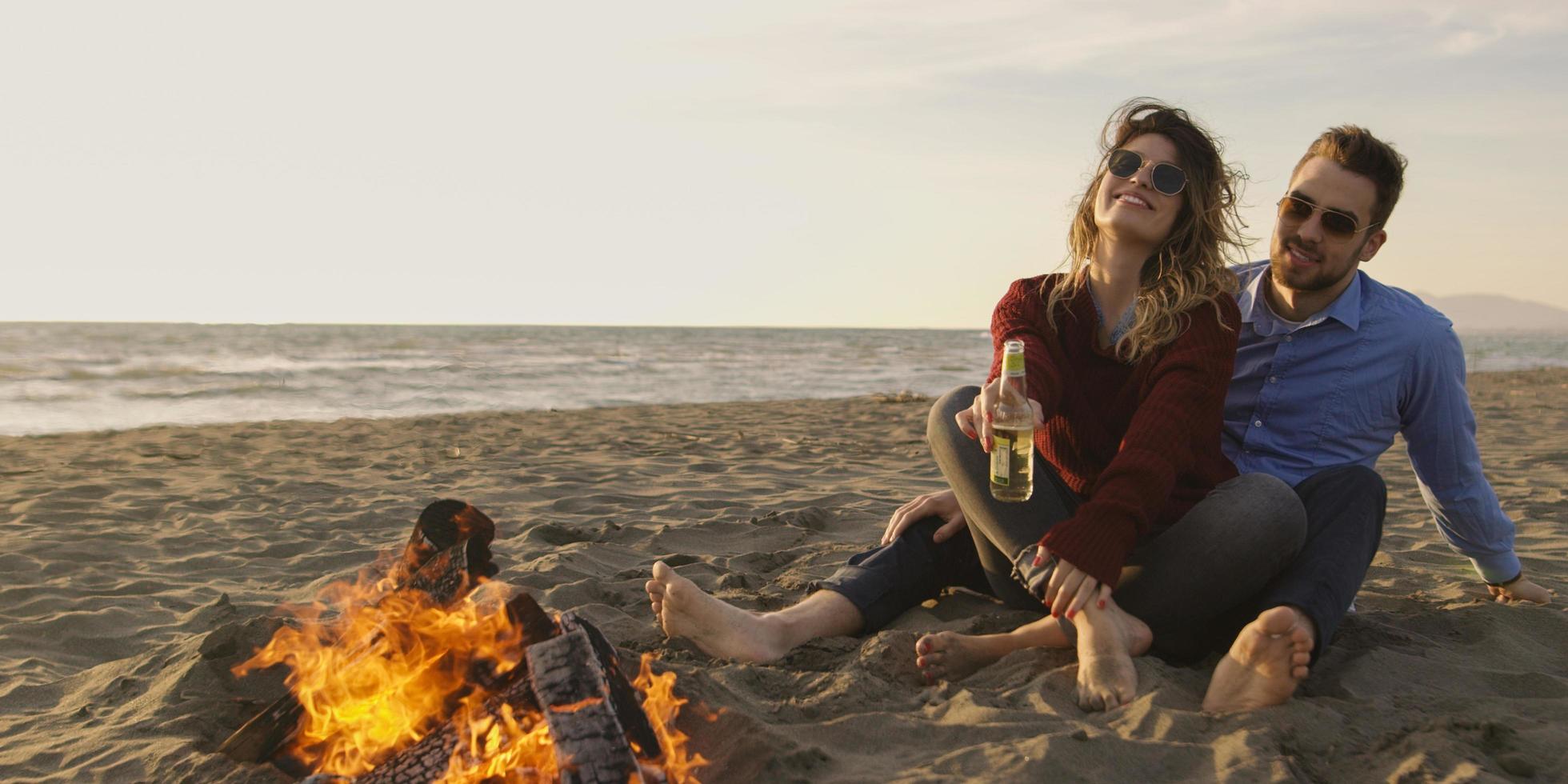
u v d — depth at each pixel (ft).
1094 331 8.52
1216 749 6.32
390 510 17.51
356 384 62.69
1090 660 7.41
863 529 15.62
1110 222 8.07
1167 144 8.07
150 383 61.87
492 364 93.66
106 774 6.46
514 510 17.52
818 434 32.22
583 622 5.59
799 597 11.01
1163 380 7.89
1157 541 7.84
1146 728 6.72
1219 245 8.33
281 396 53.11
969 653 8.08
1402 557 13.42
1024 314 8.65
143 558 13.99
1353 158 8.75
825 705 7.23
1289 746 6.39
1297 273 9.10
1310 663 7.12
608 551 13.41
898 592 9.26
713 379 76.33
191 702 7.44
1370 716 6.95
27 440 30.35
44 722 7.59
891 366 104.32
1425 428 9.57
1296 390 9.39
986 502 8.14
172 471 23.17
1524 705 7.20
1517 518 16.46
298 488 19.94
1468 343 264.31
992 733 6.68
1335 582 7.33
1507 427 33.40
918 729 6.82
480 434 32.17
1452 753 6.17
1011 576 8.79
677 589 8.27
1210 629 8.09
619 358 113.09
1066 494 8.32
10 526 16.07
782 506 17.65
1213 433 8.06
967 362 118.01
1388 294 9.48
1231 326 8.11
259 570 13.28
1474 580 11.75
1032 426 7.66
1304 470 9.34
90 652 9.78
